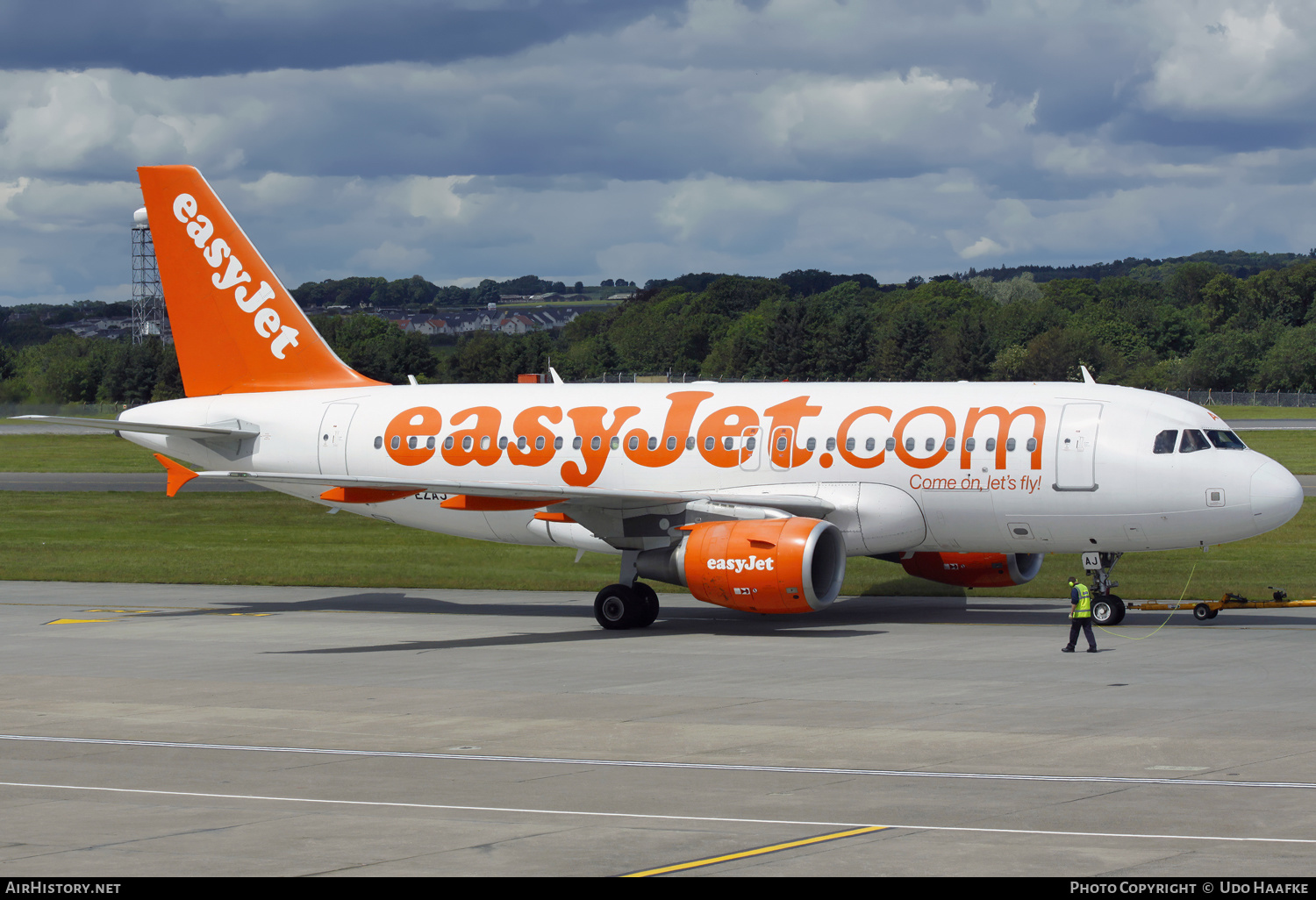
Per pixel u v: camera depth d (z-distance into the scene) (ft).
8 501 430.61
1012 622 207.82
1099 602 202.18
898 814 95.30
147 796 103.35
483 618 222.89
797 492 208.13
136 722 134.72
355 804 100.37
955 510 201.98
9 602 246.68
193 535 349.82
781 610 192.34
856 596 243.81
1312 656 168.76
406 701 145.28
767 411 214.48
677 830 91.71
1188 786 102.63
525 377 241.96
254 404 243.40
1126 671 158.51
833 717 132.87
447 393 236.84
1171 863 81.92
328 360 245.24
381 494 217.36
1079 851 85.05
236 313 247.29
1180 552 294.87
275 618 223.51
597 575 276.82
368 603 245.04
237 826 93.81
